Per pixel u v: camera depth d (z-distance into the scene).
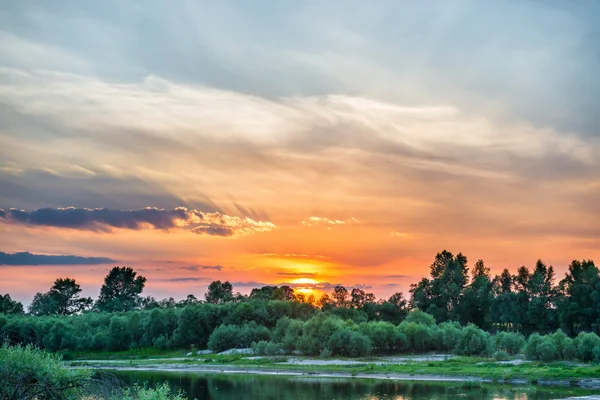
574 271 159.62
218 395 67.75
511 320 161.12
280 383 79.12
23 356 19.02
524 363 90.06
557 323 157.38
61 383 19.22
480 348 107.44
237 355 119.88
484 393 65.25
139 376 91.06
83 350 137.38
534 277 166.12
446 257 191.88
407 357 110.06
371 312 173.00
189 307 144.88
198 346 142.25
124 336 141.62
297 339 118.50
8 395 18.23
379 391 68.94
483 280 183.75
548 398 60.09
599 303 144.62
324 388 72.81
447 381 77.12
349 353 111.25
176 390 71.81
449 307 179.00
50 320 144.12
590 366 82.69
